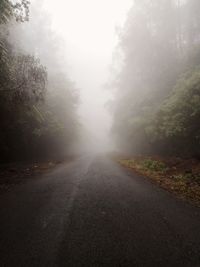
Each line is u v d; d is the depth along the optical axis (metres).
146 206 5.86
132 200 6.39
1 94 11.55
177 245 3.82
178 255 3.51
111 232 4.28
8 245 3.78
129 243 3.86
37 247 3.70
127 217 5.06
